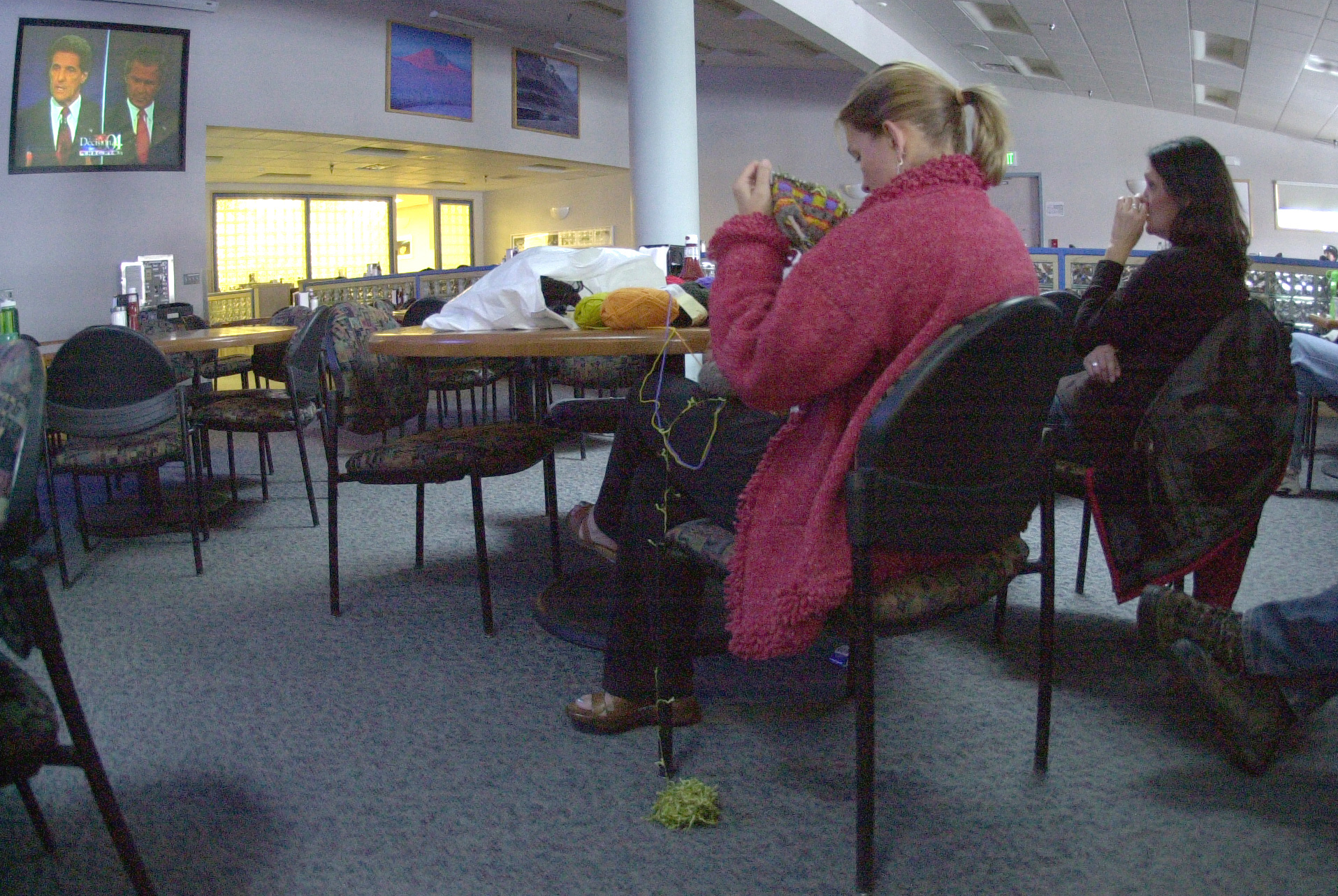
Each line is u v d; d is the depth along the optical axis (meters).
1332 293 6.21
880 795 1.58
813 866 1.39
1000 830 1.47
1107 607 2.48
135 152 9.65
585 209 18.30
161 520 3.63
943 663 2.12
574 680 2.08
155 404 2.92
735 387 1.32
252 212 16.61
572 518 2.38
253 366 5.06
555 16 12.73
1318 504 3.53
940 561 1.38
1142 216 2.04
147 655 2.28
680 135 7.74
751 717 1.88
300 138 11.62
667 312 1.83
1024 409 1.33
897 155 1.33
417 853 1.45
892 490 1.23
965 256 1.22
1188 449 1.90
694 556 1.50
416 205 19.31
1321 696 1.59
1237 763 1.64
